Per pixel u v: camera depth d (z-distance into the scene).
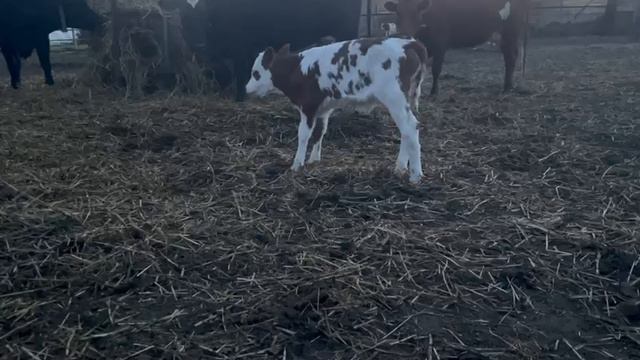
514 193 5.01
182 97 9.82
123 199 4.86
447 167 5.71
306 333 3.07
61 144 6.58
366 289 3.47
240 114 8.00
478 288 3.53
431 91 10.36
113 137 6.94
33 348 2.94
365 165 5.71
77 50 19.59
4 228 4.21
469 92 10.54
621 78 11.27
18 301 3.34
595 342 3.04
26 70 14.49
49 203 4.73
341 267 3.71
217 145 6.68
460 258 3.84
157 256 3.87
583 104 8.84
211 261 3.82
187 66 10.67
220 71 10.52
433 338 3.05
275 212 4.61
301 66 5.40
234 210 4.65
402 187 5.02
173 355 2.89
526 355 2.90
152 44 10.54
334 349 2.96
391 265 3.75
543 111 8.41
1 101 9.23
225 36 10.16
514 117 8.03
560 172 5.58
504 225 4.34
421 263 3.77
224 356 2.89
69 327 3.12
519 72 13.26
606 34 21.67
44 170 5.60
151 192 5.07
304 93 5.45
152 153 6.40
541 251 3.96
